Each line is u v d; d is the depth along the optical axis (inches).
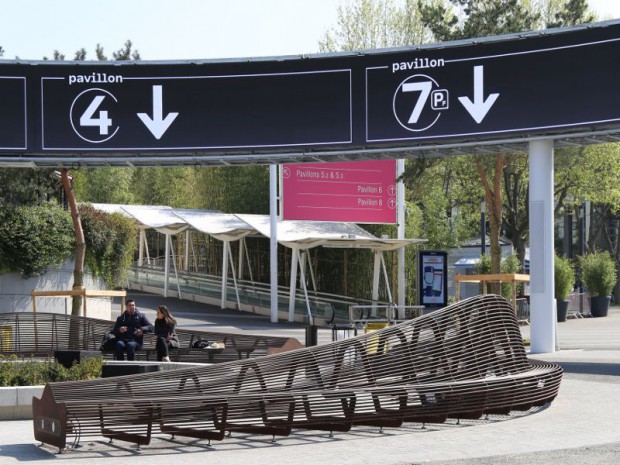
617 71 945.5
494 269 1627.7
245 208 2386.8
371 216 1859.0
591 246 2726.4
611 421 569.0
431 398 549.0
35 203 1390.3
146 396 525.0
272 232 1797.5
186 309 1956.2
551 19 1951.3
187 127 1077.1
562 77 971.3
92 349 1031.0
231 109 1073.5
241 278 2158.0
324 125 1056.8
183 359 930.1
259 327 1649.9
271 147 1067.9
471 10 1540.4
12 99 1069.1
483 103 1005.8
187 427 518.0
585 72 959.6
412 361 553.6
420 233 2295.8
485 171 1803.6
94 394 519.8
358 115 1050.1
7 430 579.2
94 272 1483.8
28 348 1053.8
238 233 1931.6
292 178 1812.3
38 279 1358.3
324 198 1829.5
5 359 810.8
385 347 551.2
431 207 2319.1
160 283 2229.3
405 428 556.1
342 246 1807.3
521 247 2210.9
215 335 971.3
